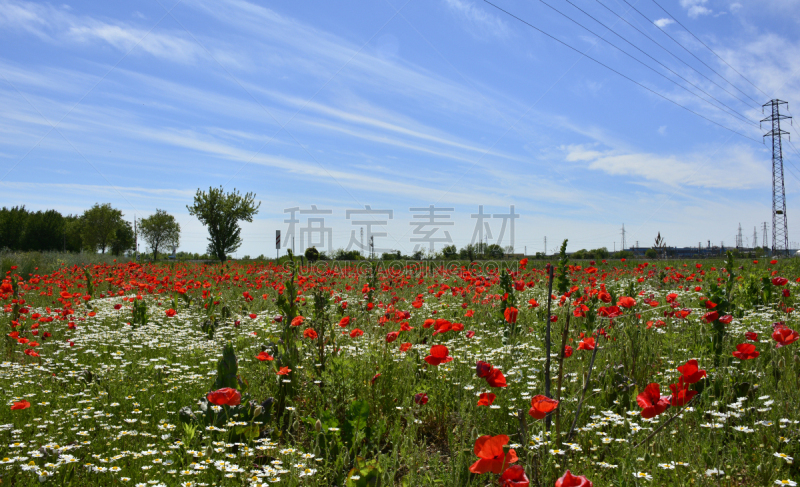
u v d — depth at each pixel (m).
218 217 35.41
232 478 2.49
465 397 3.05
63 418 3.28
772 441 2.58
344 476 2.52
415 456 2.53
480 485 2.42
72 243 63.69
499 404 3.17
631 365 3.96
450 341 5.23
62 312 7.00
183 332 6.54
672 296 5.07
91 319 7.60
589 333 4.95
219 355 5.26
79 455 2.83
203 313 8.27
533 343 5.03
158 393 3.87
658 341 4.51
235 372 3.24
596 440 2.83
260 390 3.79
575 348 4.36
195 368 4.69
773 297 6.88
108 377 4.20
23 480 2.48
